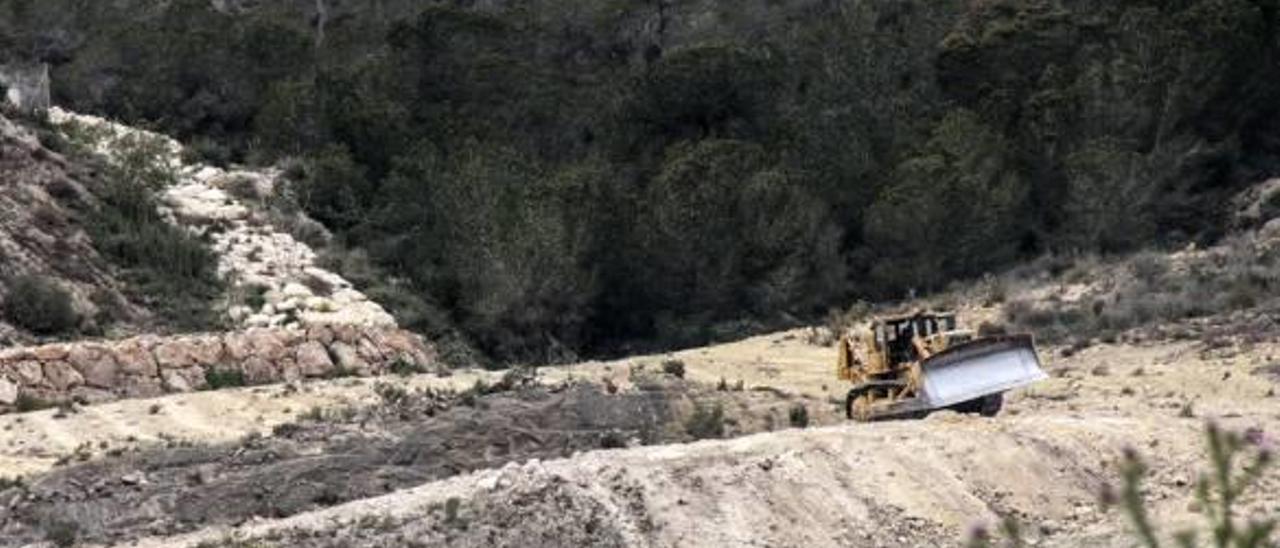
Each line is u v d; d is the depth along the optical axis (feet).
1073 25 264.93
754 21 316.60
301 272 203.82
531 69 277.03
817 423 131.75
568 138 271.90
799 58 280.72
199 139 262.06
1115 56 251.80
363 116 250.16
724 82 263.49
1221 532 30.48
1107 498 32.50
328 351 171.22
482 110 271.28
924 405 114.62
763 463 94.43
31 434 122.93
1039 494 98.48
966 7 286.46
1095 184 231.30
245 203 222.07
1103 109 243.40
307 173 237.25
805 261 231.91
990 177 238.07
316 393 142.41
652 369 167.53
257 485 104.06
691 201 226.79
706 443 101.45
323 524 91.25
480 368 193.16
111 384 149.38
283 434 117.91
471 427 119.85
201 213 212.23
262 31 291.17
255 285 194.49
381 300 208.44
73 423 127.24
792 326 224.94
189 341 158.71
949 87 264.93
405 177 238.48
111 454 112.06
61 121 226.99
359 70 272.10
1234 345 151.94
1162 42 242.58
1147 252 212.02
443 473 110.42
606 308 231.30
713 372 170.30
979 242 234.79
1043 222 244.01
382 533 88.22
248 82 287.07
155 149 225.15
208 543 88.94
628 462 93.61
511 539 86.28
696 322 228.02
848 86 266.36
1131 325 174.60
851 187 248.73
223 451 111.34
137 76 291.58
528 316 217.56
